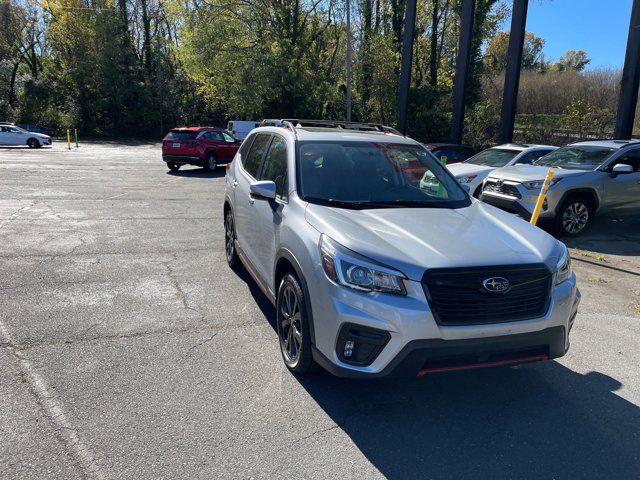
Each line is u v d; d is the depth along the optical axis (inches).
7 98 2005.4
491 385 148.1
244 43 1339.8
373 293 119.2
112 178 623.8
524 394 143.6
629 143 382.3
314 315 130.0
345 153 177.6
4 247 271.7
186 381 141.4
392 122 1331.2
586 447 120.2
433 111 1283.2
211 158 743.1
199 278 231.8
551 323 127.6
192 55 1327.5
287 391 138.9
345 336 121.6
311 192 159.0
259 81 1306.6
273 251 161.6
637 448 120.3
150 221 359.3
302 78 1371.8
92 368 146.1
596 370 159.9
